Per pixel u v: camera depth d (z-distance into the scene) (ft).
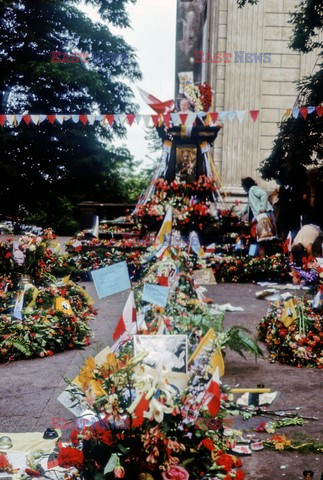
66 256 42.22
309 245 40.81
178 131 45.85
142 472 11.78
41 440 15.84
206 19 76.79
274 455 15.19
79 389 12.97
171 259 18.53
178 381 12.61
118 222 53.21
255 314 31.04
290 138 45.16
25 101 91.86
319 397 19.38
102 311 32.40
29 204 94.27
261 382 20.88
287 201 47.91
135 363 12.16
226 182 57.88
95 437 12.19
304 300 26.35
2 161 89.15
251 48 57.93
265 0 57.72
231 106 58.23
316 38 56.70
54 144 92.17
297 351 22.67
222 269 42.60
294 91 57.98
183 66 89.97
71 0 94.79
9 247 30.76
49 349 24.43
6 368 22.65
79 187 95.91
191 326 15.71
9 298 27.66
